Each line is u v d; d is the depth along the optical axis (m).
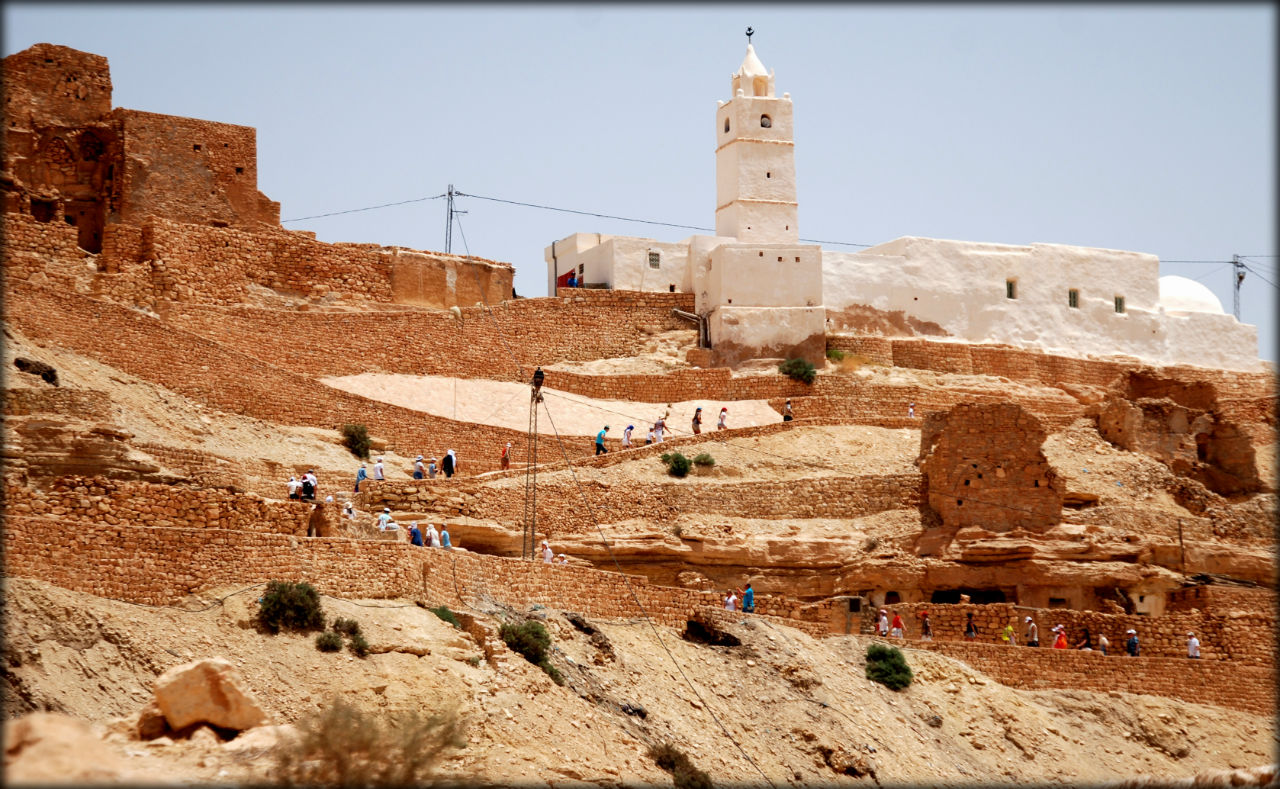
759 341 122.62
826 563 92.56
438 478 90.12
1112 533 95.06
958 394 121.19
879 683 77.94
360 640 61.88
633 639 73.75
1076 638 88.06
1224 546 97.75
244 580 62.38
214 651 58.59
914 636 86.00
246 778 44.62
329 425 96.75
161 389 90.44
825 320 125.81
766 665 74.75
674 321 126.19
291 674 59.03
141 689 55.59
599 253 131.62
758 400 116.19
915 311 132.50
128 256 105.69
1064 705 82.12
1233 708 87.38
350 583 65.25
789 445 106.56
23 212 106.06
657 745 64.81
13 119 110.00
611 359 121.62
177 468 76.38
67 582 58.38
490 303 122.06
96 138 112.88
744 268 124.19
